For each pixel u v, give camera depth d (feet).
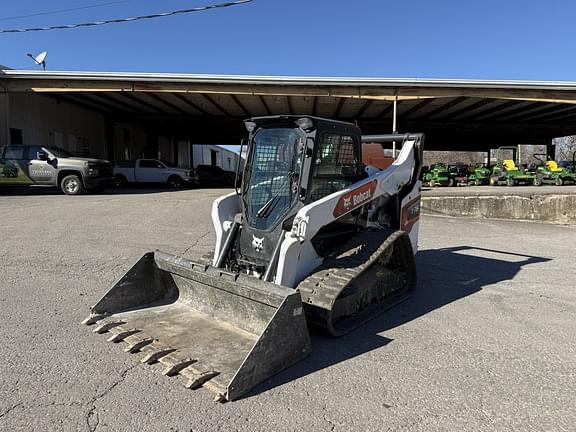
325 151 15.94
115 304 15.60
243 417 9.98
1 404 10.34
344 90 65.26
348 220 17.04
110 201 51.78
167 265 15.96
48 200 52.03
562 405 10.77
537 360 13.30
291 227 14.79
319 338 14.64
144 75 62.90
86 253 26.32
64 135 80.02
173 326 14.40
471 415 10.27
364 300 16.65
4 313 16.26
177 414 10.03
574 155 102.47
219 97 72.54
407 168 20.51
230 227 16.90
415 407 10.58
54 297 18.20
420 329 15.74
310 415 10.12
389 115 92.48
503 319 16.94
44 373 11.81
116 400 10.55
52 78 62.54
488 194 54.60
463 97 65.41
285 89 65.16
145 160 86.89
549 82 63.98
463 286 21.76
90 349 13.25
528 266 26.73
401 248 18.63
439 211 52.95
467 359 13.30
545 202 51.21
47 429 9.41
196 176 88.58
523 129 111.24
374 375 12.14
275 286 12.74
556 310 18.11
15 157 58.13
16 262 23.85
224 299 14.61
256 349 11.32
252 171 16.33
